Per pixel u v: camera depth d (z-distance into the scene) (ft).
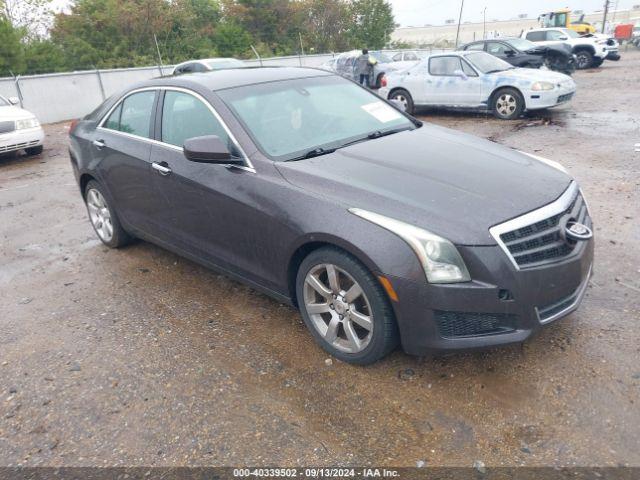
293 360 10.93
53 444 9.14
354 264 9.68
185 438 9.05
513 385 9.70
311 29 156.56
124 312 13.42
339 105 13.97
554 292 9.39
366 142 12.51
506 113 38.06
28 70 82.89
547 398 9.32
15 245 18.84
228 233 12.10
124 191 15.25
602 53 77.25
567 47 71.31
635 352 10.32
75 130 17.61
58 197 24.84
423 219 9.20
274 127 12.32
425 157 11.49
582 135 30.94
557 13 105.70
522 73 38.19
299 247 10.52
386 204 9.59
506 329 9.20
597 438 8.41
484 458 8.20
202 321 12.71
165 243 14.64
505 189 10.03
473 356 10.56
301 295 11.03
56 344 12.18
